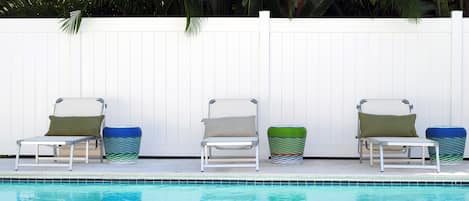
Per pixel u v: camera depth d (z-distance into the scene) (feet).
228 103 32.37
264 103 32.99
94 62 33.47
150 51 33.37
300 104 33.06
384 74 32.96
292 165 30.68
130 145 31.12
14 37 33.55
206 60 33.24
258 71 33.14
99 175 28.17
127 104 33.42
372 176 27.61
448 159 30.73
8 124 33.63
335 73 33.06
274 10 36.58
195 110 33.32
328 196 25.17
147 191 26.18
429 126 32.89
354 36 32.96
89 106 32.50
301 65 33.06
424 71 32.89
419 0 34.58
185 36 33.27
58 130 31.07
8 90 33.63
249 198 24.79
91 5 37.29
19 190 26.45
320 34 33.01
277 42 33.12
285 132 30.73
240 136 30.55
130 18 33.35
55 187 27.14
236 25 33.14
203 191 26.18
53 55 33.53
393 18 32.86
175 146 33.42
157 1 37.58
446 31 32.76
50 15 37.37
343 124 33.06
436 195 25.40
